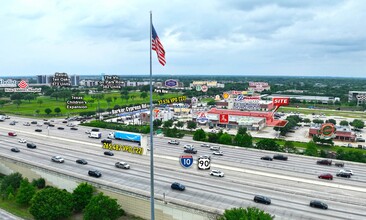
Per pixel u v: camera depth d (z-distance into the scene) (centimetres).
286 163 9088
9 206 6812
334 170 8506
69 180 7119
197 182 7131
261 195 6209
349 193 6675
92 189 6406
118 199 6334
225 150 10669
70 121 17238
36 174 7869
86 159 9025
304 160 9544
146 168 8181
